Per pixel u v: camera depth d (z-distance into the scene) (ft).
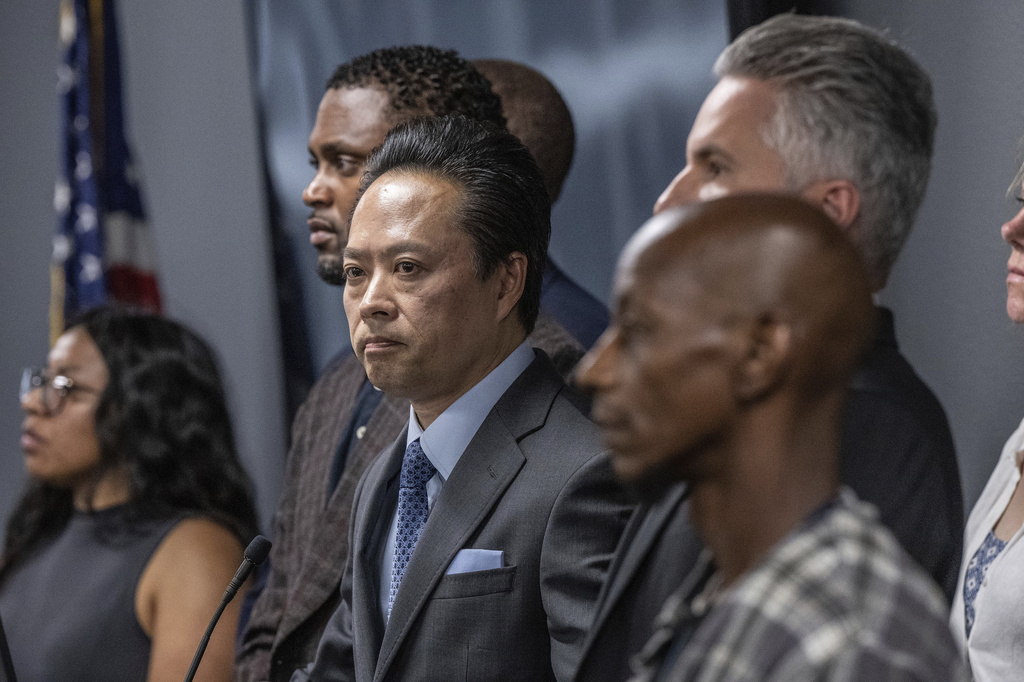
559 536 15.16
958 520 14.15
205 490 26.76
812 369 8.06
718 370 8.02
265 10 42.39
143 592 24.91
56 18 48.14
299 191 41.50
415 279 15.93
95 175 44.04
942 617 7.52
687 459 8.27
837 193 13.98
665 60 30.40
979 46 24.79
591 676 13.00
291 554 22.85
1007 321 24.16
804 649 7.06
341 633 17.92
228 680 24.32
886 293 27.25
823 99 14.02
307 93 40.98
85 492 26.53
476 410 16.55
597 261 32.22
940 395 25.86
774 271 7.99
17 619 25.70
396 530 16.85
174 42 46.65
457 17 35.83
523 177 16.96
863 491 12.73
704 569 9.63
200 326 45.88
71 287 43.34
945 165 25.67
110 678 24.54
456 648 15.23
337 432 23.07
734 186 14.28
